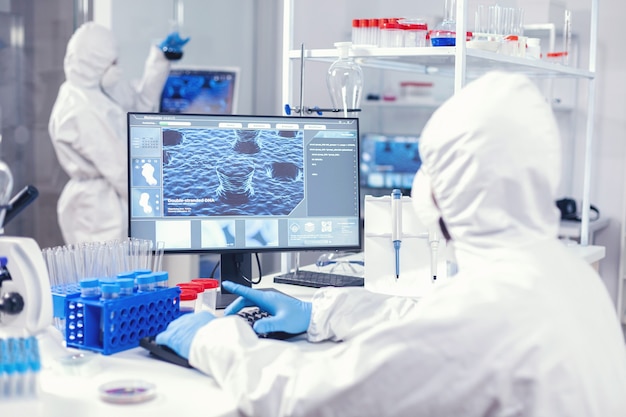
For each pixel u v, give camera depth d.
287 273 2.48
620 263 4.38
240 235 2.07
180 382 1.46
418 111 5.42
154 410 1.31
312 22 5.46
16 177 4.25
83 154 3.91
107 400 1.34
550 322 1.23
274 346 1.43
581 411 1.21
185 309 1.90
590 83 3.18
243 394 1.34
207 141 2.04
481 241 1.30
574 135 4.62
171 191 2.02
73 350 1.65
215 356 1.43
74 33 4.27
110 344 1.62
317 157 2.12
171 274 4.26
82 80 3.97
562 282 1.29
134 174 2.00
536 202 1.31
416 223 2.10
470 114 1.30
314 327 1.73
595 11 3.12
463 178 1.29
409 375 1.24
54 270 1.78
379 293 1.94
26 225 4.34
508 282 1.26
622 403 1.30
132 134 2.00
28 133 4.29
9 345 1.33
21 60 4.23
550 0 4.10
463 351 1.22
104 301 1.61
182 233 2.03
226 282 1.80
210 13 5.15
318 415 1.28
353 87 2.38
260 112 5.61
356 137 2.14
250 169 2.07
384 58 2.54
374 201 2.13
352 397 1.26
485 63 2.59
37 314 1.55
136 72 4.61
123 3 4.48
